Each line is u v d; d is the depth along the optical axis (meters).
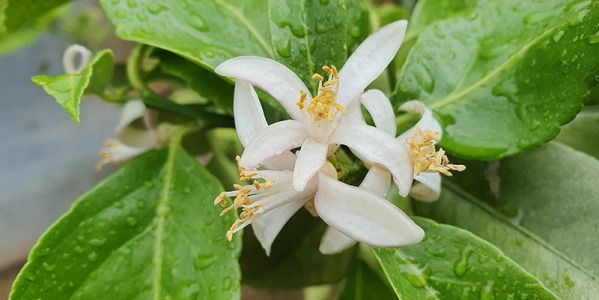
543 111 0.16
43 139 0.46
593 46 0.15
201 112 0.19
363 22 0.17
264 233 0.16
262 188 0.15
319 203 0.14
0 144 0.45
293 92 0.15
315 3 0.16
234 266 0.16
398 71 0.21
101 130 0.46
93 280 0.17
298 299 0.33
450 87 0.17
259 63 0.15
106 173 0.45
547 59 0.16
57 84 0.15
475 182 0.18
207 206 0.17
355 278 0.21
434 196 0.16
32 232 0.43
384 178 0.15
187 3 0.18
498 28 0.17
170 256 0.17
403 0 0.27
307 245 0.21
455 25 0.17
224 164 0.22
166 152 0.18
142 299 0.17
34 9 0.21
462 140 0.16
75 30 0.33
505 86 0.17
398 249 0.16
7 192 0.44
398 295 0.15
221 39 0.17
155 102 0.19
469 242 0.16
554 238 0.17
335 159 0.15
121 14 0.17
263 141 0.14
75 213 0.17
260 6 0.18
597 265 0.16
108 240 0.17
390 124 0.15
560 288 0.16
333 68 0.15
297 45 0.16
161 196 0.18
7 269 0.41
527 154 0.17
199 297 0.16
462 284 0.16
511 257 0.17
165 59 0.19
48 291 0.16
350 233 0.14
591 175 0.17
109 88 0.20
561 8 0.17
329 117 0.14
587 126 0.19
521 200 0.17
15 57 0.45
